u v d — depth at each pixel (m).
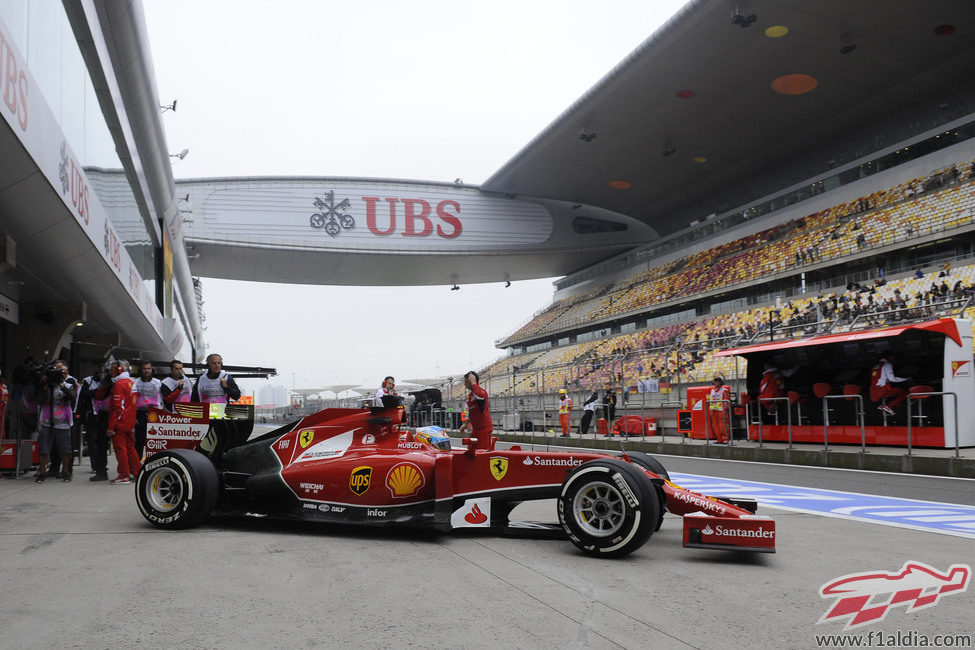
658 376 27.55
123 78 17.34
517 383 36.81
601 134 35.41
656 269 46.19
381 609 3.44
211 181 43.31
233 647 2.88
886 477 10.66
